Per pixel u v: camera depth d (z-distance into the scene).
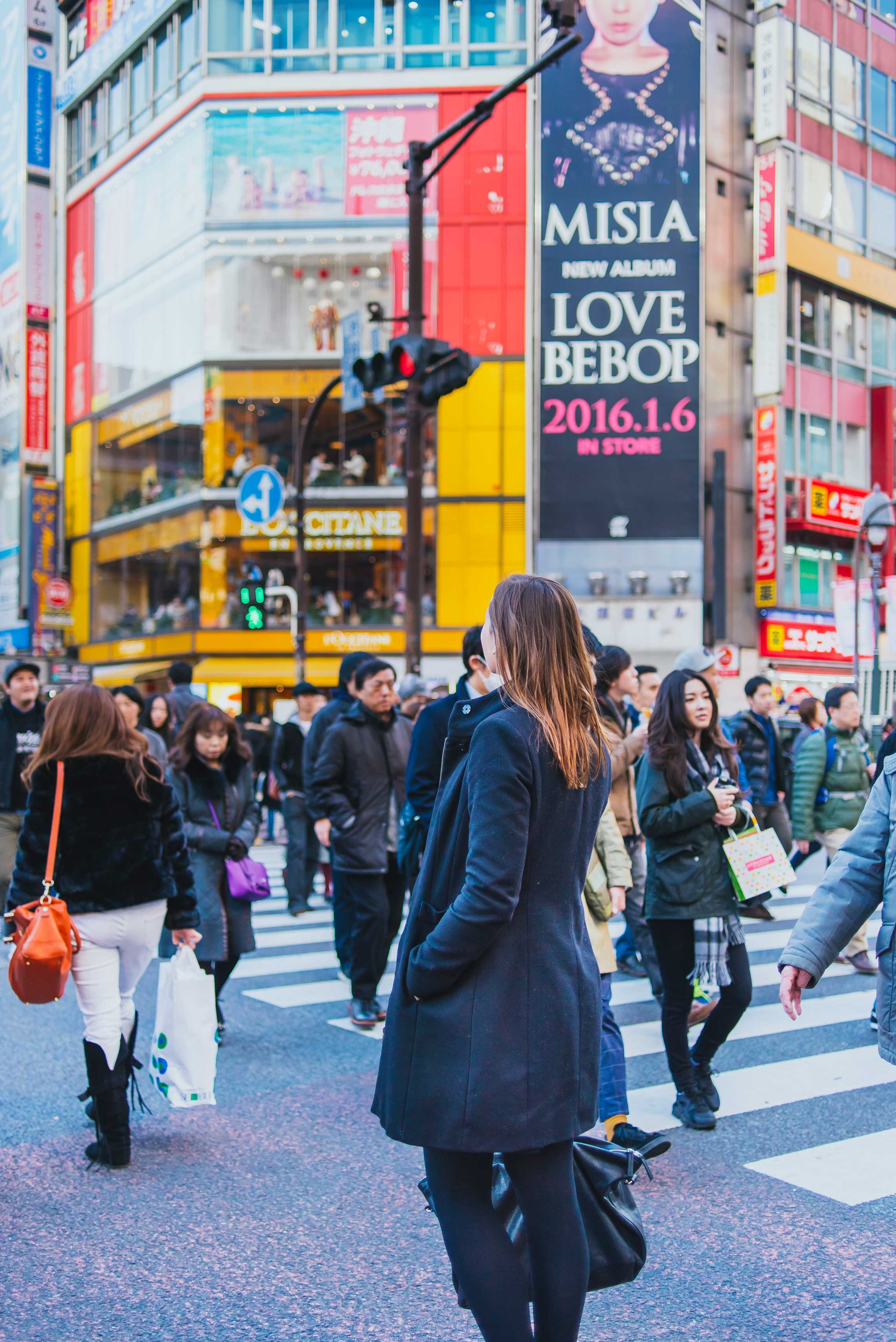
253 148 29.22
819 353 29.36
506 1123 2.40
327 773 6.66
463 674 5.34
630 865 4.84
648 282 27.05
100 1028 4.43
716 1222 3.88
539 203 27.34
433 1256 3.63
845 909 2.92
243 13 29.25
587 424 27.09
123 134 32.62
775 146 27.83
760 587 27.69
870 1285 3.43
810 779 8.66
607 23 27.19
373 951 6.60
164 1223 3.88
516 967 2.48
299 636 18.48
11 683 8.35
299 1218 3.92
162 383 30.89
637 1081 5.50
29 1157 4.50
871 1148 4.59
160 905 4.50
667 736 4.79
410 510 11.69
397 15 28.50
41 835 4.34
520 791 2.45
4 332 36.84
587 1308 3.30
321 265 28.94
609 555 26.95
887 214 31.27
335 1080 5.55
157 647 30.09
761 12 28.23
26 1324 3.18
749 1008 7.07
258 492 19.33
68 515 34.59
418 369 11.20
